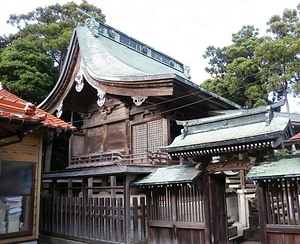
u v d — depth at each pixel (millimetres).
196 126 7508
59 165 20812
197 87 9961
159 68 16922
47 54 21531
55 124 8094
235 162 6621
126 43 16688
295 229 5625
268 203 6074
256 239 9000
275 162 6020
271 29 23953
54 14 23703
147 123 12148
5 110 5805
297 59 19453
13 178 7754
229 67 21719
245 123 6652
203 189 6977
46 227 10312
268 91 20234
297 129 11148
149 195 8188
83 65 12617
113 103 13516
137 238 7906
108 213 8367
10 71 17031
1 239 7266
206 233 6824
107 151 13547
